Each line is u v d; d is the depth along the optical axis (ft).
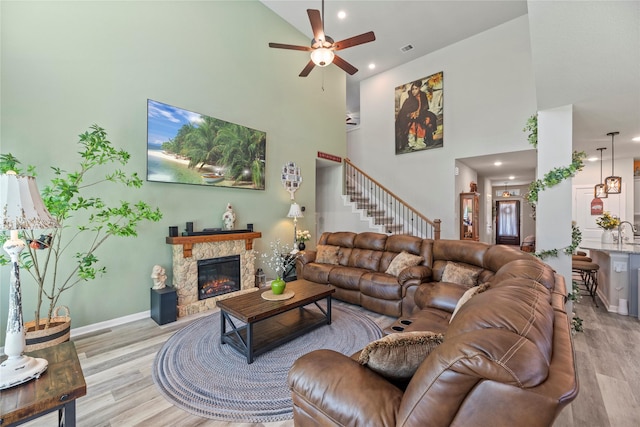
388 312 11.46
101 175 10.53
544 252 10.40
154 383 7.03
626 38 6.73
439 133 21.12
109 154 9.47
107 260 10.68
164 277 11.63
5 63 8.75
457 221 20.90
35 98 9.24
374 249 14.32
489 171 26.45
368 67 23.59
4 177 4.52
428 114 21.67
